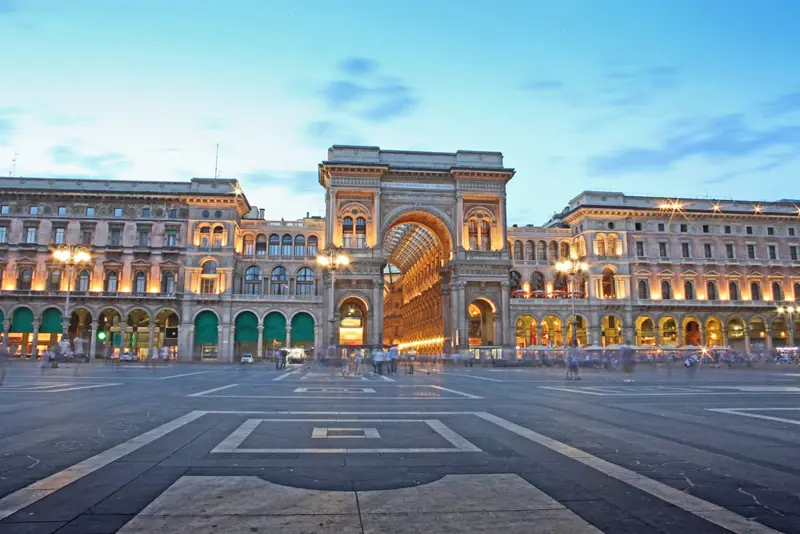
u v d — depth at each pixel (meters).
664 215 92.00
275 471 8.11
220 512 6.10
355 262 75.50
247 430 12.05
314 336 83.50
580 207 89.88
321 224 89.56
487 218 80.81
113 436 11.09
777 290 94.00
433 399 20.41
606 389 26.36
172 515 5.98
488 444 10.54
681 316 90.19
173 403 17.75
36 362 69.06
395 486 7.29
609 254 90.19
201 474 7.88
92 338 78.88
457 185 79.81
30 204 81.62
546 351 65.75
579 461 8.97
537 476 7.91
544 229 94.62
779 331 92.94
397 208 78.94
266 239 88.94
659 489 7.21
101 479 7.54
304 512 6.12
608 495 6.91
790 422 13.91
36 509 6.16
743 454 9.64
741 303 91.25
